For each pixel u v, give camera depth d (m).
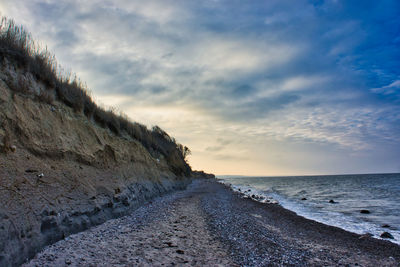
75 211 7.91
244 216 14.76
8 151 6.96
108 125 16.16
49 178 7.72
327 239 11.09
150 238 8.13
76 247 6.52
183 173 39.53
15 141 7.46
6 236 4.91
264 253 7.74
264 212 18.03
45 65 10.54
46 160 8.43
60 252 6.04
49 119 9.57
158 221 10.87
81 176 9.67
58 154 9.20
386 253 9.41
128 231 8.75
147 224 10.10
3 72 8.23
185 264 6.18
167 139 36.62
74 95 12.41
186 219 11.80
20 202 5.91
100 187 10.46
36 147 8.19
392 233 13.16
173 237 8.48
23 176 6.74
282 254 7.89
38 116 8.98
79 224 7.95
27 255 5.39
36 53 10.24
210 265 6.27
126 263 5.87
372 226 14.95
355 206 24.28
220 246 7.95
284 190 49.00
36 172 7.38
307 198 32.41
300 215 18.48
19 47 9.21
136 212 12.62
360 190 45.97
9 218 5.24
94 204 9.18
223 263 6.50
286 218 16.02
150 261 6.14
